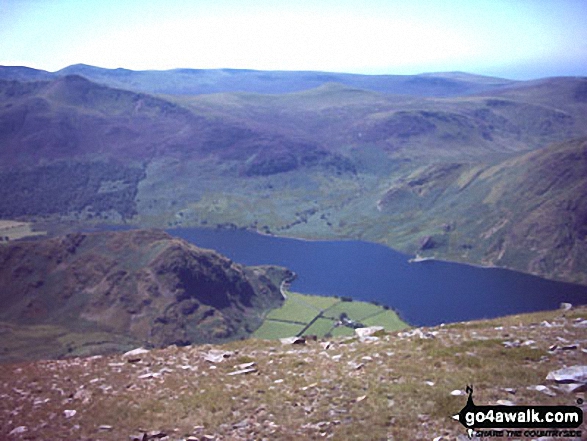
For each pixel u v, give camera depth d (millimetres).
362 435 19719
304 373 28375
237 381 28094
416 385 23797
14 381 30375
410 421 20406
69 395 27422
